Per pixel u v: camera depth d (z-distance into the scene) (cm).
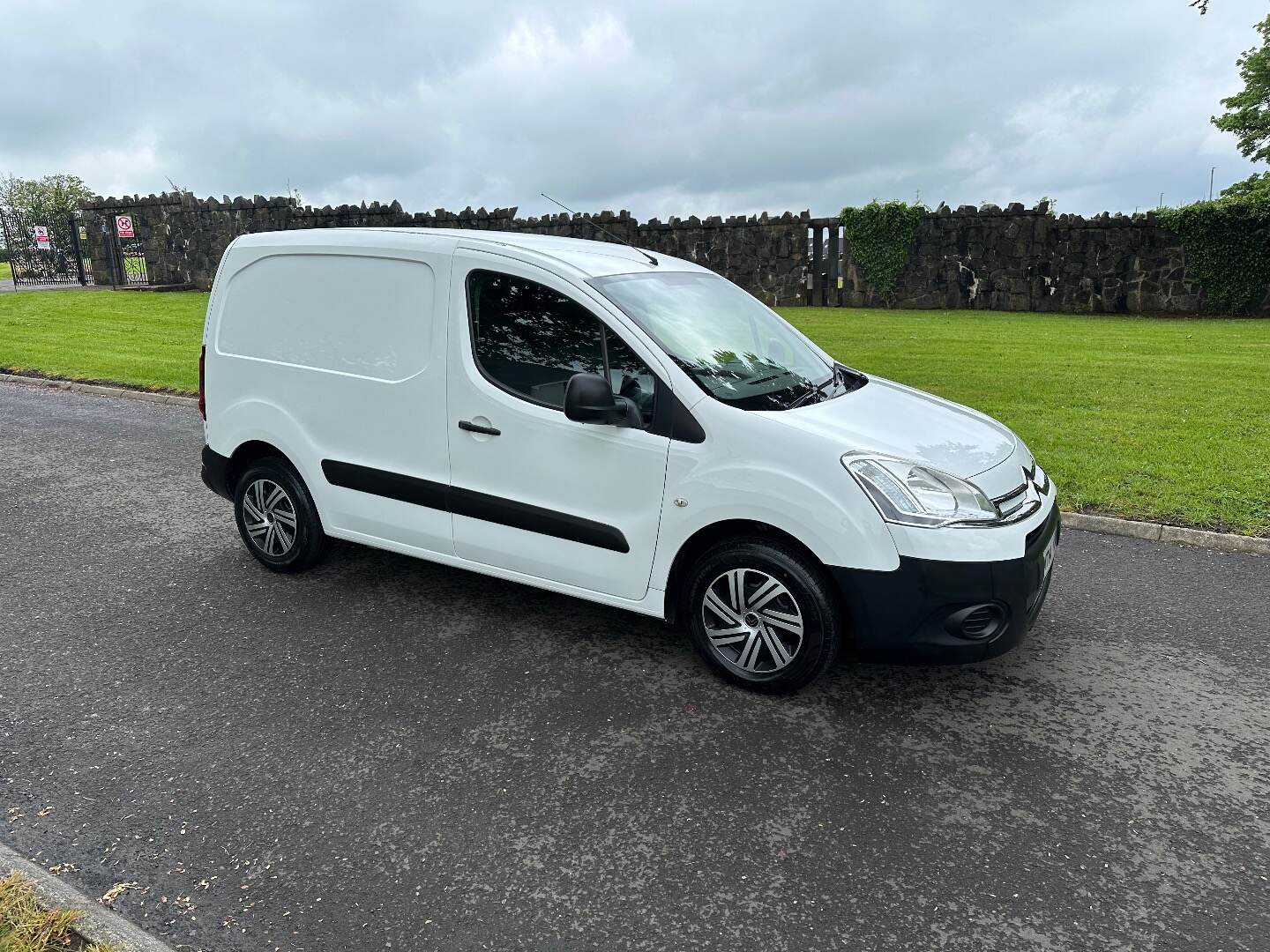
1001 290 2188
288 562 515
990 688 397
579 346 400
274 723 365
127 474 748
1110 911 264
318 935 253
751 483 361
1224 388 1064
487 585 511
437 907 265
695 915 262
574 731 360
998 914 263
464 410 427
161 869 279
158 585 507
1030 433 837
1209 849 292
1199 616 473
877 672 411
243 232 2525
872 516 346
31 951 239
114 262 2627
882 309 2262
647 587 396
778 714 374
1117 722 369
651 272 445
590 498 401
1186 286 2047
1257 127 2833
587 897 269
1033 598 366
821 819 306
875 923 259
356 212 2495
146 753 343
